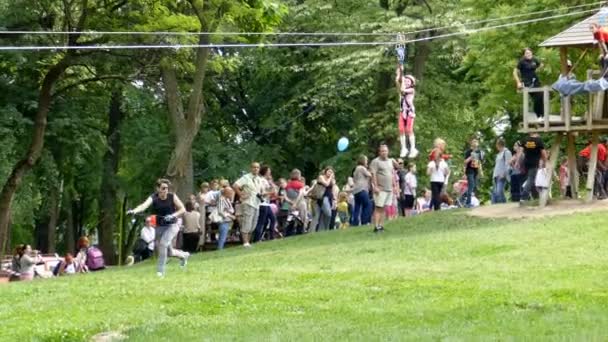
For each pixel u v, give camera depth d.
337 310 16.48
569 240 23.28
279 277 20.23
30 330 15.48
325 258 23.53
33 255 31.78
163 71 36.50
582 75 38.53
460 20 42.78
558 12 39.00
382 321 15.38
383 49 43.97
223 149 48.09
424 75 47.34
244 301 17.56
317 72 47.47
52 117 37.06
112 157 48.22
